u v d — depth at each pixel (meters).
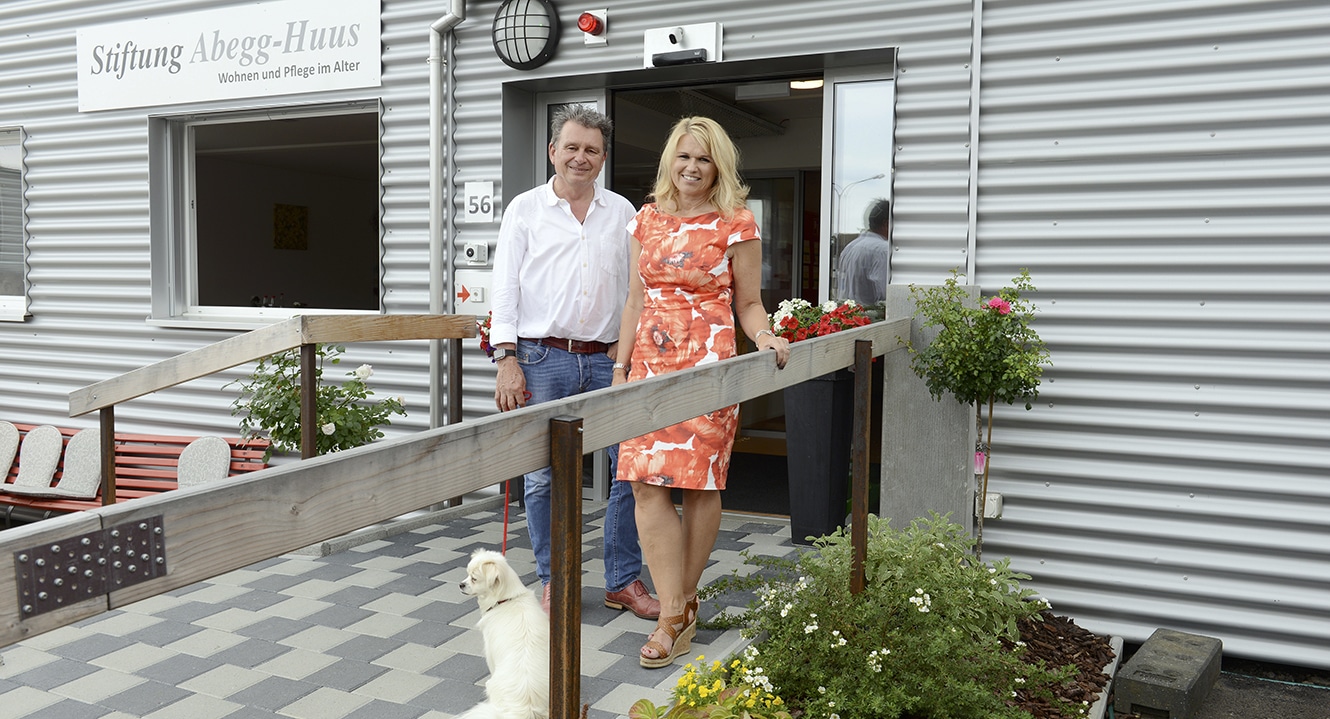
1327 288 3.81
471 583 2.81
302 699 2.98
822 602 3.13
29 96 6.91
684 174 3.17
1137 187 4.11
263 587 4.08
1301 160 3.85
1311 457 3.87
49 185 6.91
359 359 6.02
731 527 5.11
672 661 3.20
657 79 5.39
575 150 3.55
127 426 6.67
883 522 3.75
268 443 6.09
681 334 3.22
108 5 6.56
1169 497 4.11
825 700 2.87
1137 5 4.07
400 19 5.75
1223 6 3.94
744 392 2.68
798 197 8.17
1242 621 4.00
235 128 8.37
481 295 5.59
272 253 11.92
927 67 4.51
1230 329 3.99
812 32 4.77
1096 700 3.41
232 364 4.21
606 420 2.04
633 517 3.67
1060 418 4.25
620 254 3.75
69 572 1.16
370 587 4.09
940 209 4.49
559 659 1.88
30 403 7.06
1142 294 4.12
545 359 3.75
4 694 3.02
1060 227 4.25
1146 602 4.16
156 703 2.96
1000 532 4.38
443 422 5.79
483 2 5.52
